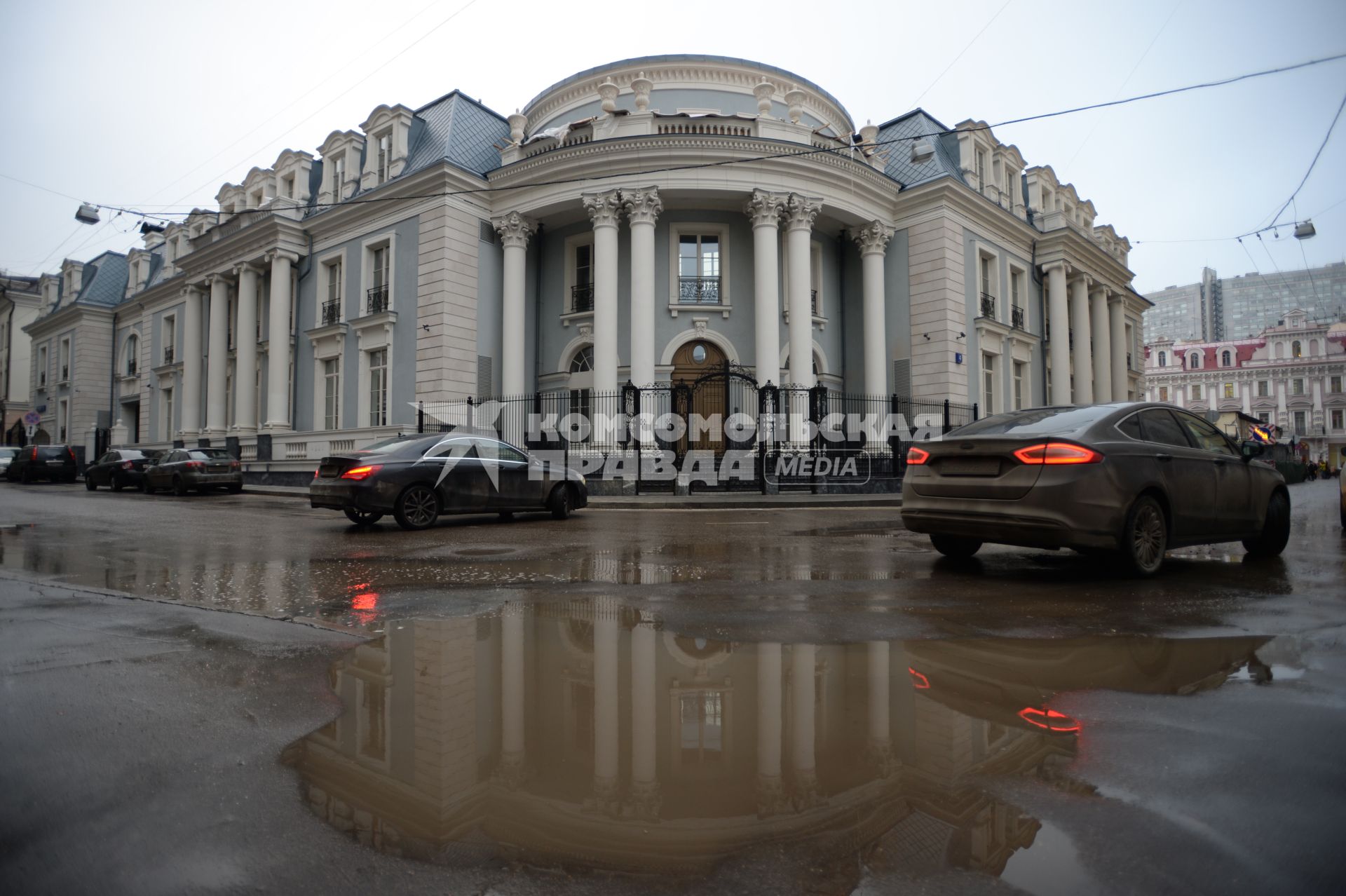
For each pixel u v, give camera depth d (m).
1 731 2.55
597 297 20.00
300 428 24.28
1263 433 40.06
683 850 1.80
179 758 2.34
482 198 21.80
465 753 2.39
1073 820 1.91
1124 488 5.45
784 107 22.81
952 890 1.61
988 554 7.03
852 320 23.67
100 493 20.16
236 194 27.75
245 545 7.88
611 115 20.31
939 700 2.87
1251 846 1.77
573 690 3.02
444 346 20.50
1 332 48.56
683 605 4.67
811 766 2.27
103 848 1.80
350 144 23.64
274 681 3.13
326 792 2.11
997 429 6.14
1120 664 3.33
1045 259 27.00
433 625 4.16
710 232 21.77
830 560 6.66
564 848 1.81
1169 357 77.50
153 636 3.91
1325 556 6.88
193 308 28.52
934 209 22.36
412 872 1.70
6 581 5.64
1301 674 3.16
